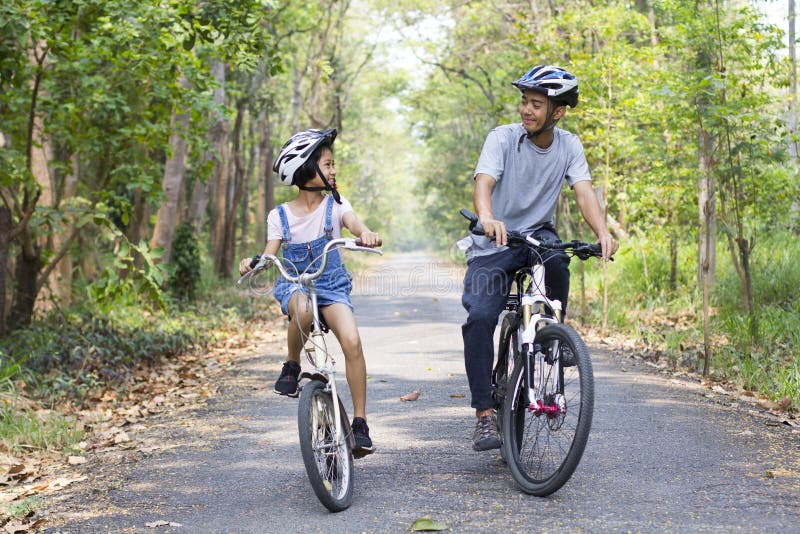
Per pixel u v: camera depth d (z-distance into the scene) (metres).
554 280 5.12
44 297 12.35
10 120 11.50
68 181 14.31
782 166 12.39
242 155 33.38
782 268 13.83
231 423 7.23
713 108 10.16
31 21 9.40
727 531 4.12
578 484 5.00
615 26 14.73
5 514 4.83
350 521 4.49
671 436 6.21
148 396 9.07
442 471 5.42
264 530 4.40
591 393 4.46
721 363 9.37
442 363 10.23
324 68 15.85
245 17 11.96
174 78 11.84
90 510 4.86
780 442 6.02
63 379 9.03
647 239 15.48
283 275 4.79
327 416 4.82
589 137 14.03
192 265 18.14
